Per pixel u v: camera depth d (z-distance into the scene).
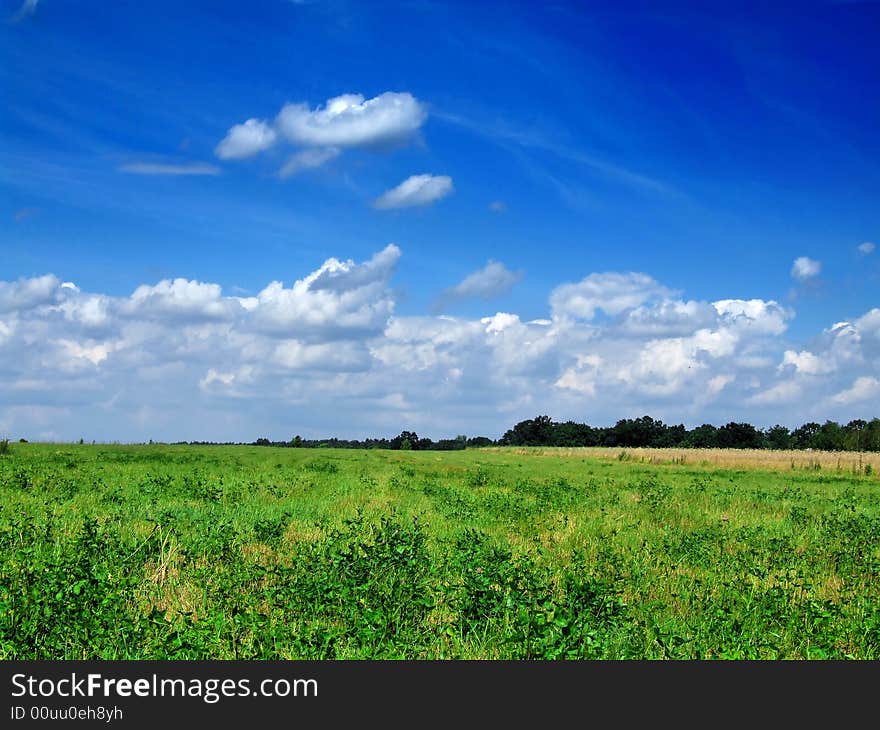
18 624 8.67
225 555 13.16
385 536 13.87
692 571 13.65
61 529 15.62
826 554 16.14
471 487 32.12
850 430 123.00
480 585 10.22
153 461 43.06
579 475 45.38
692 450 81.06
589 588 10.16
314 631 9.01
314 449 85.12
